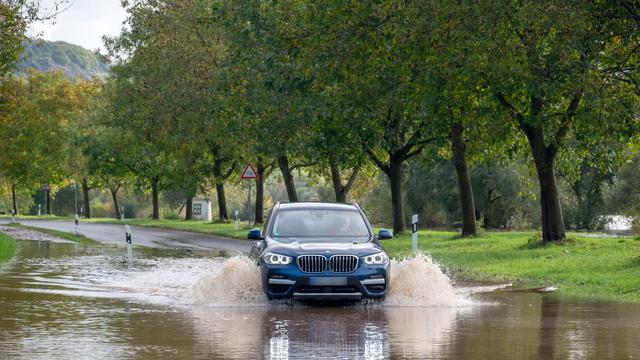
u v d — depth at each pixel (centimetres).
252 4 6309
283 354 1595
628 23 3850
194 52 8081
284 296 2406
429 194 11088
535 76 4062
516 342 1739
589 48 3906
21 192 19700
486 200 10444
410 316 2189
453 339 1783
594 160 5881
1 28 5481
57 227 9794
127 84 9494
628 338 1791
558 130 5028
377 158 7244
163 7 8531
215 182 10812
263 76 5938
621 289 2766
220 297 2559
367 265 2428
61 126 14425
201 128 8394
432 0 4006
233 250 5331
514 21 3925
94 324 2016
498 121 4962
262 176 9769
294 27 5350
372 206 12394
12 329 1928
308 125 6322
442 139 6281
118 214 16125
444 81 4359
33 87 14262
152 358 1545
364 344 1716
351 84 5047
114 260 4356
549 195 5009
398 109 4962
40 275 3459
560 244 4881
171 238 7125
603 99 3997
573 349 1648
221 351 1623
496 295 2705
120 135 11888
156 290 2869
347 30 4512
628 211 9700
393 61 4562
